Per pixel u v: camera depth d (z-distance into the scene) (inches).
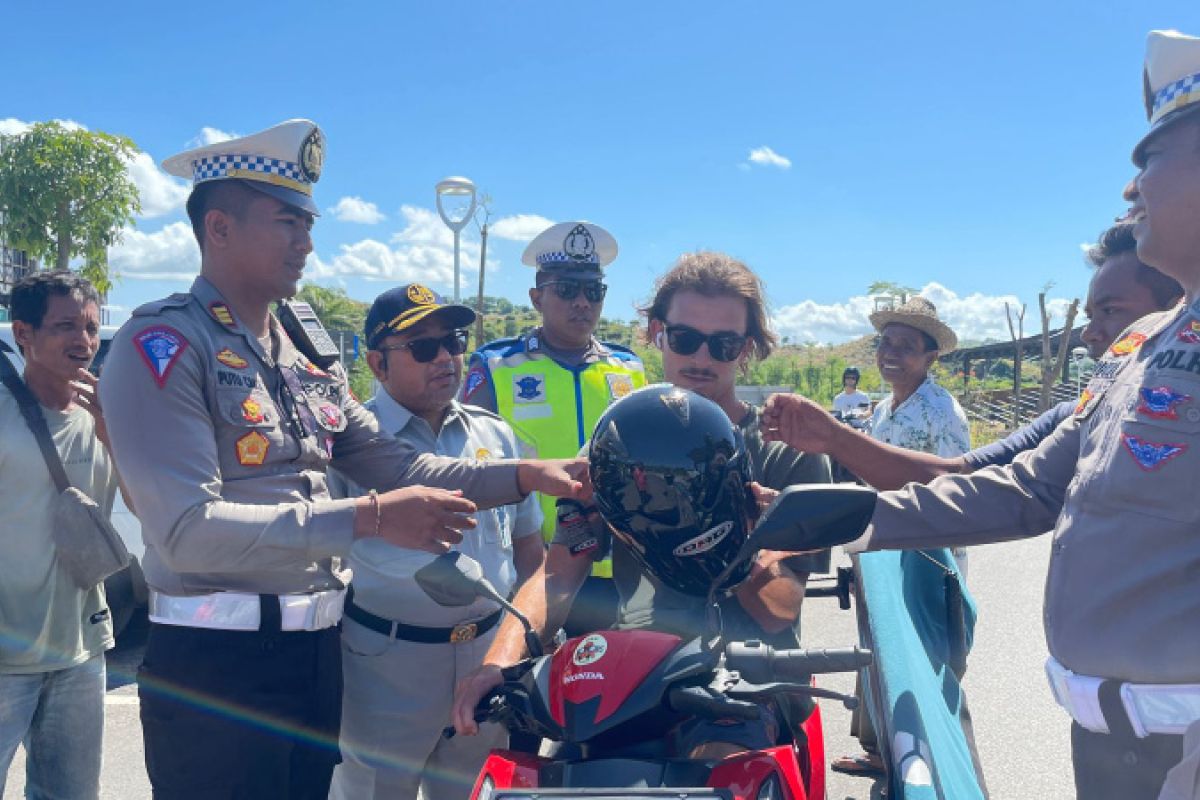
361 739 116.0
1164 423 69.3
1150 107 75.7
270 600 93.2
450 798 120.2
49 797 126.2
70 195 553.3
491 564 120.0
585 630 101.7
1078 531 74.9
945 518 90.4
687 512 71.9
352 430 108.2
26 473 121.5
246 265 95.1
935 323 186.1
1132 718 70.9
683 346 108.3
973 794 88.0
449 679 115.6
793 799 64.7
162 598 93.0
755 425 109.6
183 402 86.4
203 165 95.7
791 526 67.2
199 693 92.1
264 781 94.2
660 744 72.6
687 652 72.0
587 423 161.5
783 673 68.1
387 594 113.5
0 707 119.1
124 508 229.5
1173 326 74.4
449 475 105.7
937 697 98.3
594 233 164.6
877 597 105.3
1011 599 296.0
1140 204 78.6
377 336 125.3
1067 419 91.3
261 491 91.9
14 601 119.6
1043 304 1080.2
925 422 186.7
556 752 73.8
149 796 163.6
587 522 99.2
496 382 161.8
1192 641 68.0
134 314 89.5
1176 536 68.7
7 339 209.5
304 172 96.2
